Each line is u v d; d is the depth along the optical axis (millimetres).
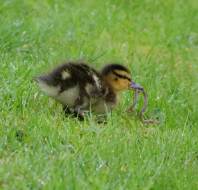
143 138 13281
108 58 18875
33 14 21500
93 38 20812
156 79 17391
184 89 17281
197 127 14781
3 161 11586
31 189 10664
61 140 12609
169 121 14844
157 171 11656
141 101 15539
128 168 11727
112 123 13828
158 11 24359
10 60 16734
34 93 14617
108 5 23734
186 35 22531
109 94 14438
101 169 11484
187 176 11953
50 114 13773
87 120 13945
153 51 20703
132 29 22109
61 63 14578
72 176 10852
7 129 12664
